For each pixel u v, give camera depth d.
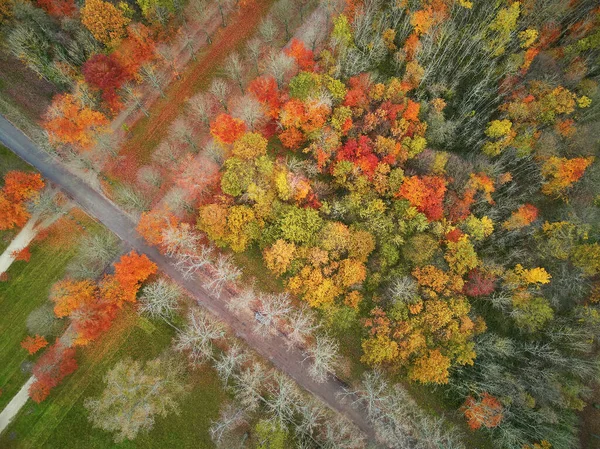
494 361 66.44
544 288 66.56
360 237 65.81
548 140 67.31
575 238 65.88
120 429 65.75
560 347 66.25
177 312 70.94
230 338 70.50
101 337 69.38
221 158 74.44
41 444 65.81
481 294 67.62
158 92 79.00
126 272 66.25
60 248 72.62
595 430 67.56
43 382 65.88
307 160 71.06
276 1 82.94
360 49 76.56
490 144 70.06
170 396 66.44
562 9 70.12
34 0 69.75
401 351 63.22
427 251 65.00
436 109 70.81
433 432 63.78
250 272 72.25
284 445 65.12
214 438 65.94
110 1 74.38
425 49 72.56
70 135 70.81
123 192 74.12
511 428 62.84
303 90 67.44
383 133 69.44
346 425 66.75
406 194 66.06
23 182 69.50
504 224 67.06
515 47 74.31
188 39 80.56
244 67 80.50
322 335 69.94
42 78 76.50
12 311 70.12
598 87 70.81
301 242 68.25
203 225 69.00
